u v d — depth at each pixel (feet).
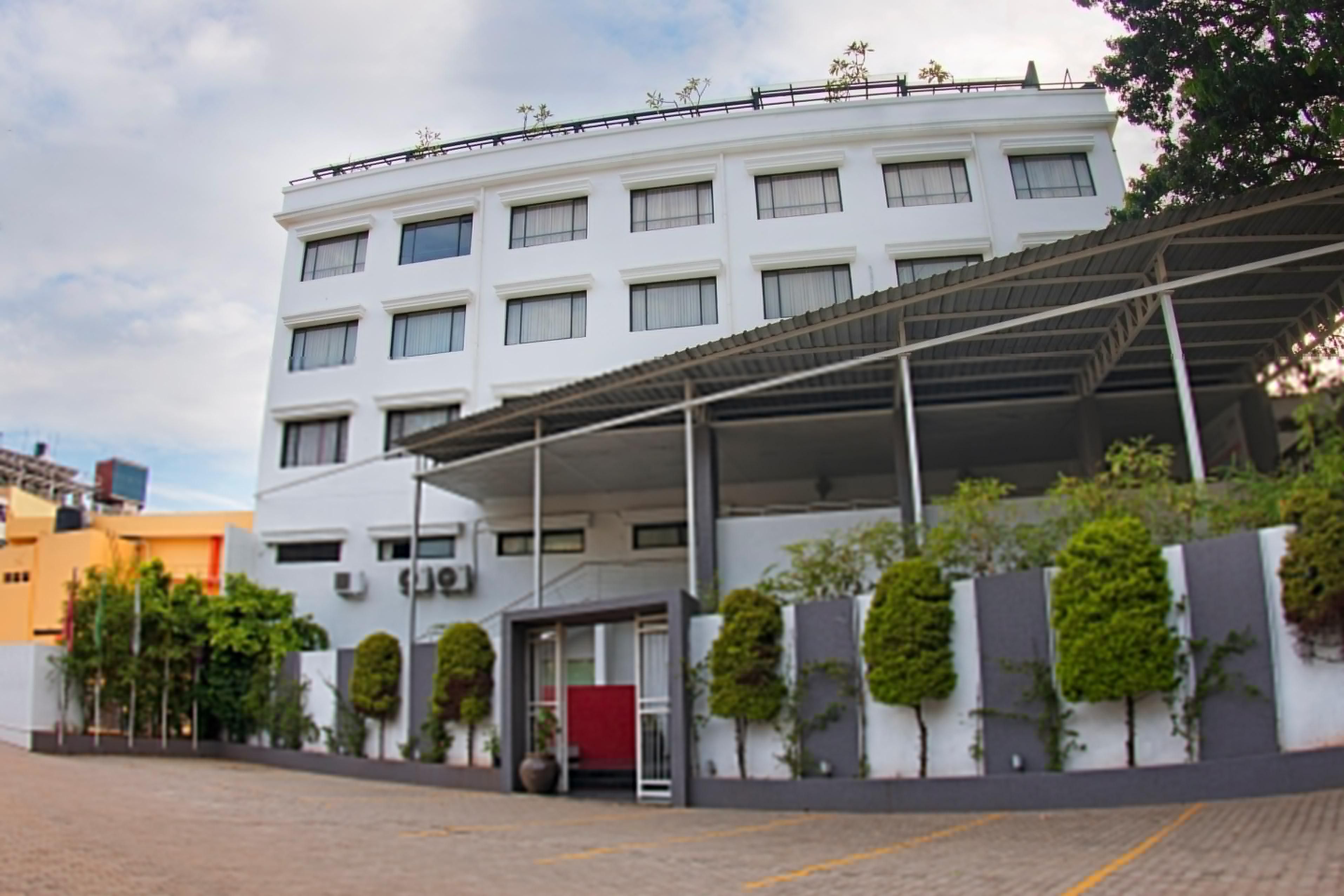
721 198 75.77
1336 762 28.78
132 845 26.76
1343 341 50.14
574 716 50.49
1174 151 51.90
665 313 74.69
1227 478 37.50
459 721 53.31
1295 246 41.91
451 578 72.38
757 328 45.70
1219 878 20.01
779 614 42.83
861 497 73.10
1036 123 74.13
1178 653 32.53
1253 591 31.50
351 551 75.92
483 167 80.84
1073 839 26.84
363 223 82.33
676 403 51.01
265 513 77.97
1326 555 29.58
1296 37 41.39
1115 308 47.01
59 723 63.31
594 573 69.41
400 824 34.96
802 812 38.86
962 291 42.50
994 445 66.80
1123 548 33.35
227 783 48.49
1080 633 33.27
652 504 71.72
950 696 37.52
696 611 46.37
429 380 76.95
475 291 77.87
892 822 34.24
